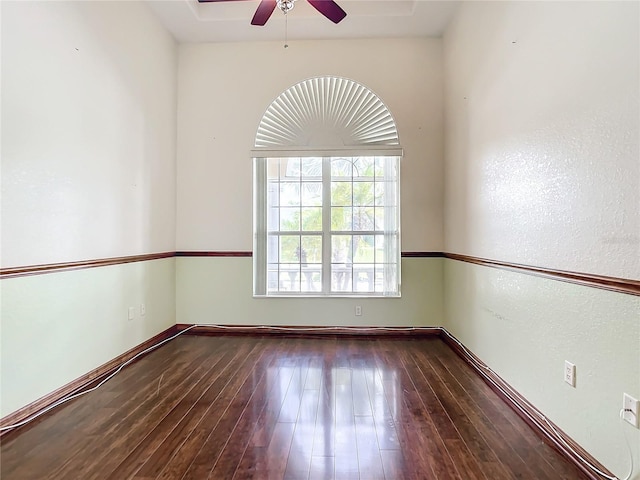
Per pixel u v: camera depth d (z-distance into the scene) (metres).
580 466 1.65
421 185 3.84
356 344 3.54
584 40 1.66
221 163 3.92
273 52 3.90
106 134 2.76
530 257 2.11
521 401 2.20
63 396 2.34
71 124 2.40
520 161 2.22
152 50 3.41
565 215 1.80
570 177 1.77
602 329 1.56
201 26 3.63
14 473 1.61
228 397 2.37
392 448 1.81
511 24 2.33
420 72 3.83
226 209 3.93
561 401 1.83
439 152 3.82
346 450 1.79
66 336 2.38
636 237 1.39
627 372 1.43
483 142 2.76
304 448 1.81
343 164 4.00
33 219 2.11
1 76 1.91
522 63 2.20
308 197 4.02
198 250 3.95
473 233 2.97
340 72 3.86
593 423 1.61
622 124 1.45
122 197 2.98
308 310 3.91
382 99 3.84
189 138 3.94
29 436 1.90
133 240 3.14
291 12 3.45
